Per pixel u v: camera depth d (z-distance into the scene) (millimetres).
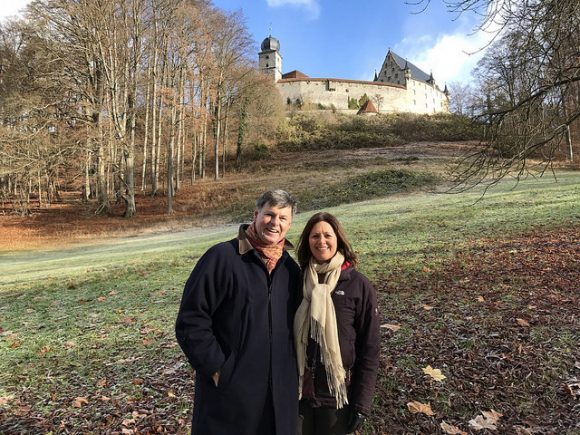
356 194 25078
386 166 33188
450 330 4617
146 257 13070
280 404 2115
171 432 3232
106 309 7051
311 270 2396
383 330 4801
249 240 2271
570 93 5711
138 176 45531
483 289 5918
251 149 49094
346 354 2336
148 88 33750
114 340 5395
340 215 17500
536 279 6086
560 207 11984
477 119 6316
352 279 2393
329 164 38875
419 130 53375
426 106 95000
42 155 27406
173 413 3500
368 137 50688
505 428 3053
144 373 4316
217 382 2090
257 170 42188
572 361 3787
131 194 29375
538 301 5203
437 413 3287
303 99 79625
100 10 27156
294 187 29547
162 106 33250
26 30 27953
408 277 6984
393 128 55438
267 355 2125
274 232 2211
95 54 27969
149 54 32625
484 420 3129
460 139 49500
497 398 3404
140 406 3658
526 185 18984
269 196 2246
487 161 6152
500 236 9375
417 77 96438
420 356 4109
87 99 29109
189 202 31547
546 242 8266
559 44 5262
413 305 5559
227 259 2154
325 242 2385
